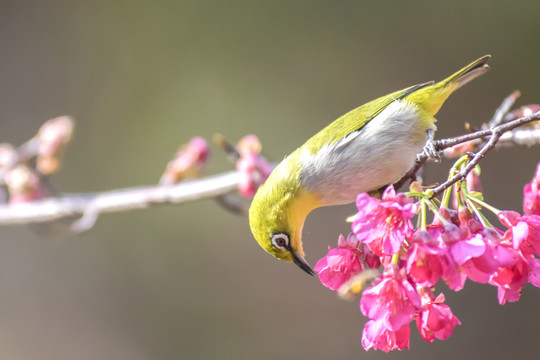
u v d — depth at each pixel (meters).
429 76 15.48
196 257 15.07
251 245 15.13
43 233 10.26
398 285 3.64
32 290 14.69
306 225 14.75
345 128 5.68
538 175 4.11
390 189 3.74
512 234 3.65
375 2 15.95
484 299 13.46
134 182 15.76
